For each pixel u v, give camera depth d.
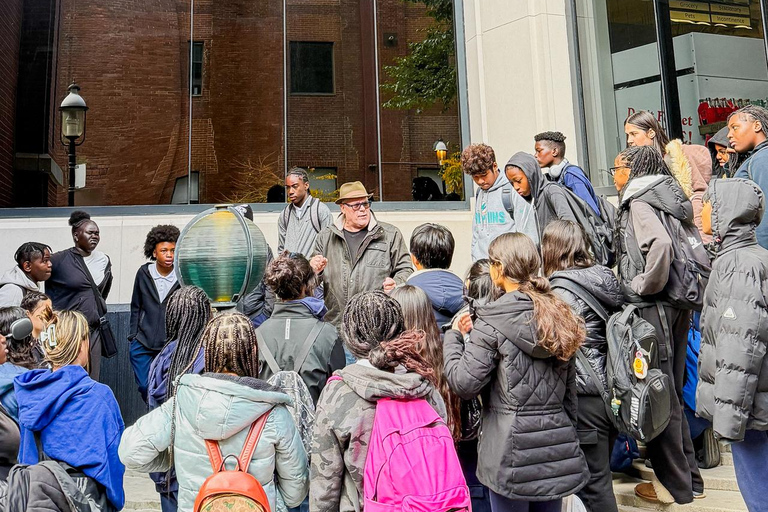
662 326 4.30
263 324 3.82
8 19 8.98
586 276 3.99
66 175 8.89
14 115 8.84
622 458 5.12
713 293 3.56
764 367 3.43
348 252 5.74
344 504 2.66
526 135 7.85
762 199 3.59
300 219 6.53
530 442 3.27
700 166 5.82
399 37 9.26
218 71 9.34
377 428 2.58
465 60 8.80
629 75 8.02
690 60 7.90
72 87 9.02
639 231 4.30
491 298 3.79
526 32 7.94
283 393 2.86
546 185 5.11
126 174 9.03
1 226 8.00
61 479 3.07
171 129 9.21
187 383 2.80
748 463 3.55
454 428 3.74
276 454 2.84
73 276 6.38
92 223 6.54
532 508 3.47
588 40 8.01
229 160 9.21
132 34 9.28
